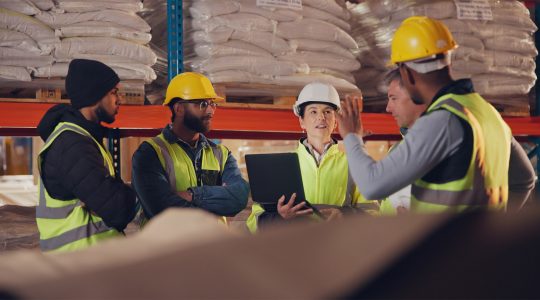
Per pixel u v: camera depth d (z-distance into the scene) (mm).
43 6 3340
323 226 180
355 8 4395
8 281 158
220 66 3635
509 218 174
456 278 154
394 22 4176
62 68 3352
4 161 7863
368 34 4301
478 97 2123
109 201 2441
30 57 3297
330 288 149
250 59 3693
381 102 4387
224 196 3088
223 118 3721
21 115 3375
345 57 4016
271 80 3758
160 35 3916
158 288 150
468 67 4188
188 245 171
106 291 150
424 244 162
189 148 3221
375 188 2031
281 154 3041
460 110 1983
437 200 2014
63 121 2549
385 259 157
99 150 2551
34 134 4184
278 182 3018
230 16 3650
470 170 1979
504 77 4355
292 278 152
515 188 2535
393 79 2381
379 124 4160
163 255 164
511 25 4363
